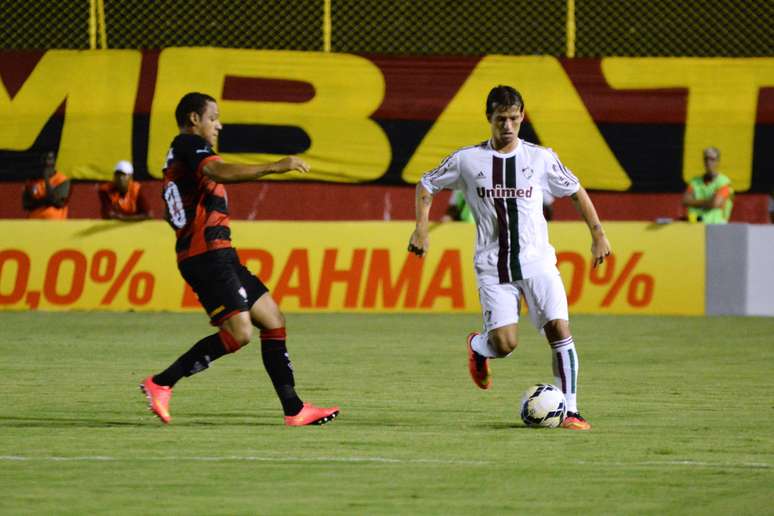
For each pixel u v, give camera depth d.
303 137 61.12
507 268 26.75
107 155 60.97
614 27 62.56
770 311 53.78
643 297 53.94
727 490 20.38
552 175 26.83
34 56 61.25
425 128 60.97
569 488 20.47
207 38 62.69
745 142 60.84
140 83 61.06
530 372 36.59
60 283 54.22
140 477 21.16
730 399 31.20
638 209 62.06
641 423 27.17
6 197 62.41
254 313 26.38
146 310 54.09
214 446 24.00
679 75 61.00
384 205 62.44
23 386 33.00
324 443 24.38
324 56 61.25
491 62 61.06
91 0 61.75
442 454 23.25
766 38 62.09
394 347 42.62
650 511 18.98
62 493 19.94
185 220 25.73
